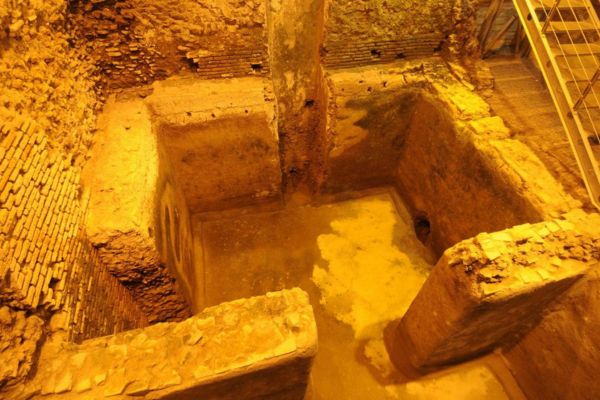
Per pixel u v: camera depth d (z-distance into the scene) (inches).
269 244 167.5
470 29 146.9
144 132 119.0
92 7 113.0
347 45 143.2
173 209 130.3
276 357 69.6
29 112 80.4
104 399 63.7
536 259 89.5
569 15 133.0
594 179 100.2
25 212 68.2
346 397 123.9
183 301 120.0
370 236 172.7
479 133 125.1
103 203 96.4
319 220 177.9
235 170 156.4
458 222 142.8
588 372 97.3
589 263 92.1
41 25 94.2
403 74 149.1
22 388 62.0
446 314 94.9
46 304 69.1
